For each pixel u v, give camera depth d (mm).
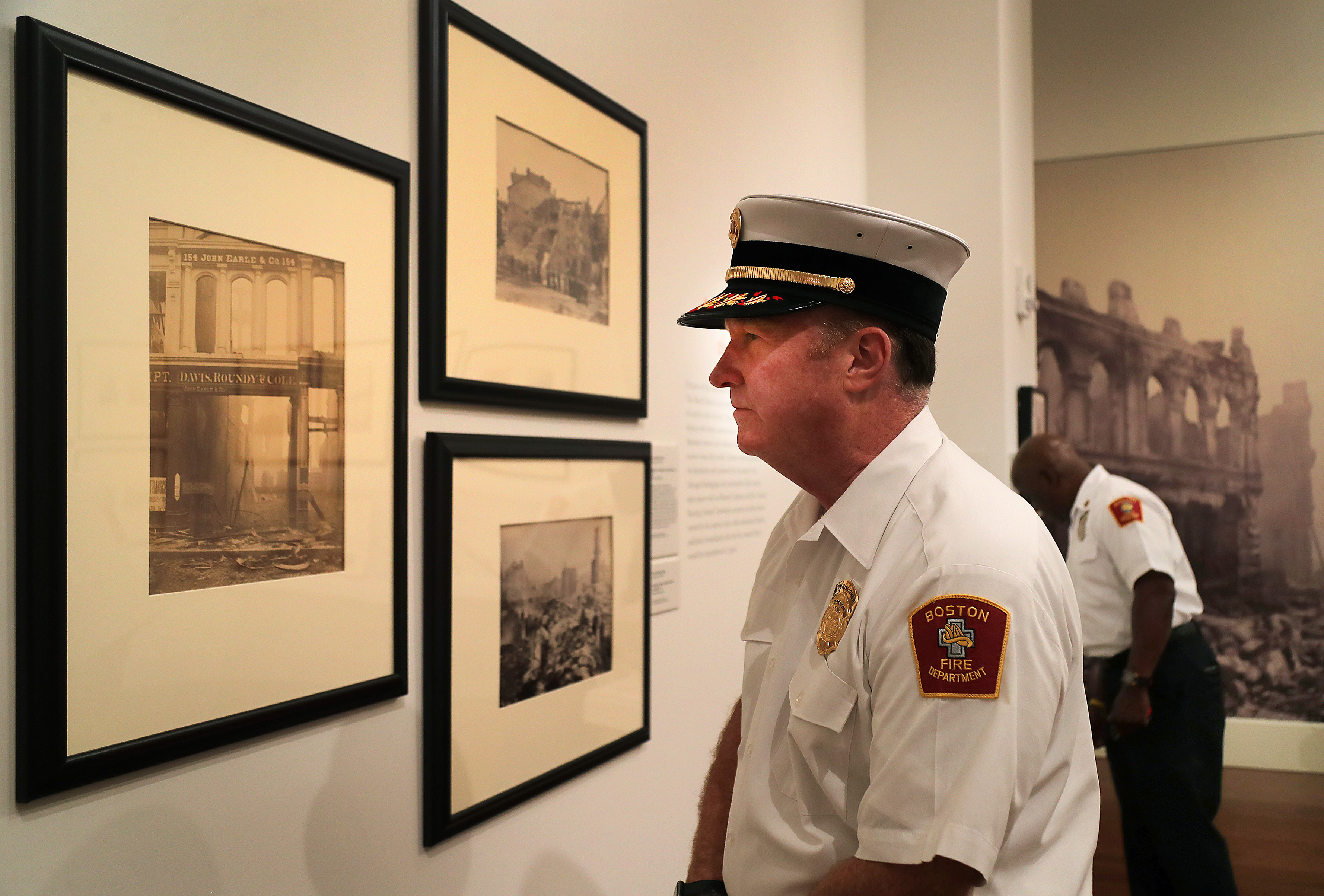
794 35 3625
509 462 1904
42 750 1074
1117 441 6113
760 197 1220
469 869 1815
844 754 1140
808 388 1192
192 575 1259
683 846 2648
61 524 1093
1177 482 6012
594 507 2197
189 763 1276
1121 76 6145
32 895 1094
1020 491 3617
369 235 1560
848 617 1154
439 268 1696
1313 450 5766
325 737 1492
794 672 1271
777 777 1230
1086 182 6215
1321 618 5734
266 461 1368
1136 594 3047
